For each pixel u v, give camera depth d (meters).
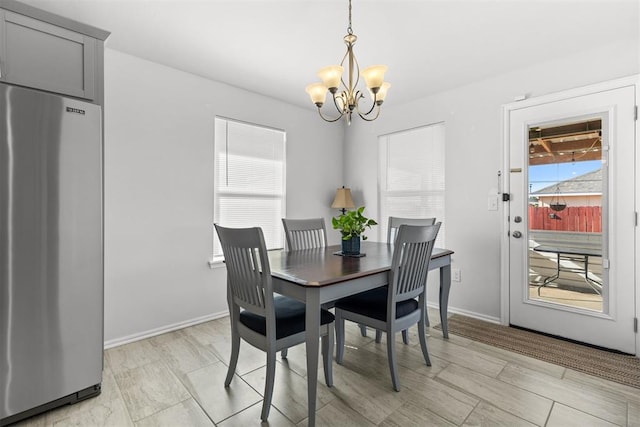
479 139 3.00
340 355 2.15
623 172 2.29
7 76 1.57
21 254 1.51
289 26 2.09
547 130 2.62
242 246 1.62
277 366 2.12
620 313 2.31
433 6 1.87
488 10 1.91
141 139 2.54
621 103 2.29
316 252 2.47
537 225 2.68
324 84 1.84
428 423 1.55
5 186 1.46
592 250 2.43
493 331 2.71
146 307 2.58
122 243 2.46
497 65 2.67
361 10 1.92
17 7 1.59
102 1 1.83
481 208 2.99
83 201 1.69
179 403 1.71
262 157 3.42
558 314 2.57
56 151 1.60
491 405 1.69
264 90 3.24
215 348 2.39
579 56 2.46
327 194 4.06
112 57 2.40
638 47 2.23
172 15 1.98
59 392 1.64
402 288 1.91
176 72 2.74
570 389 1.84
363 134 4.05
